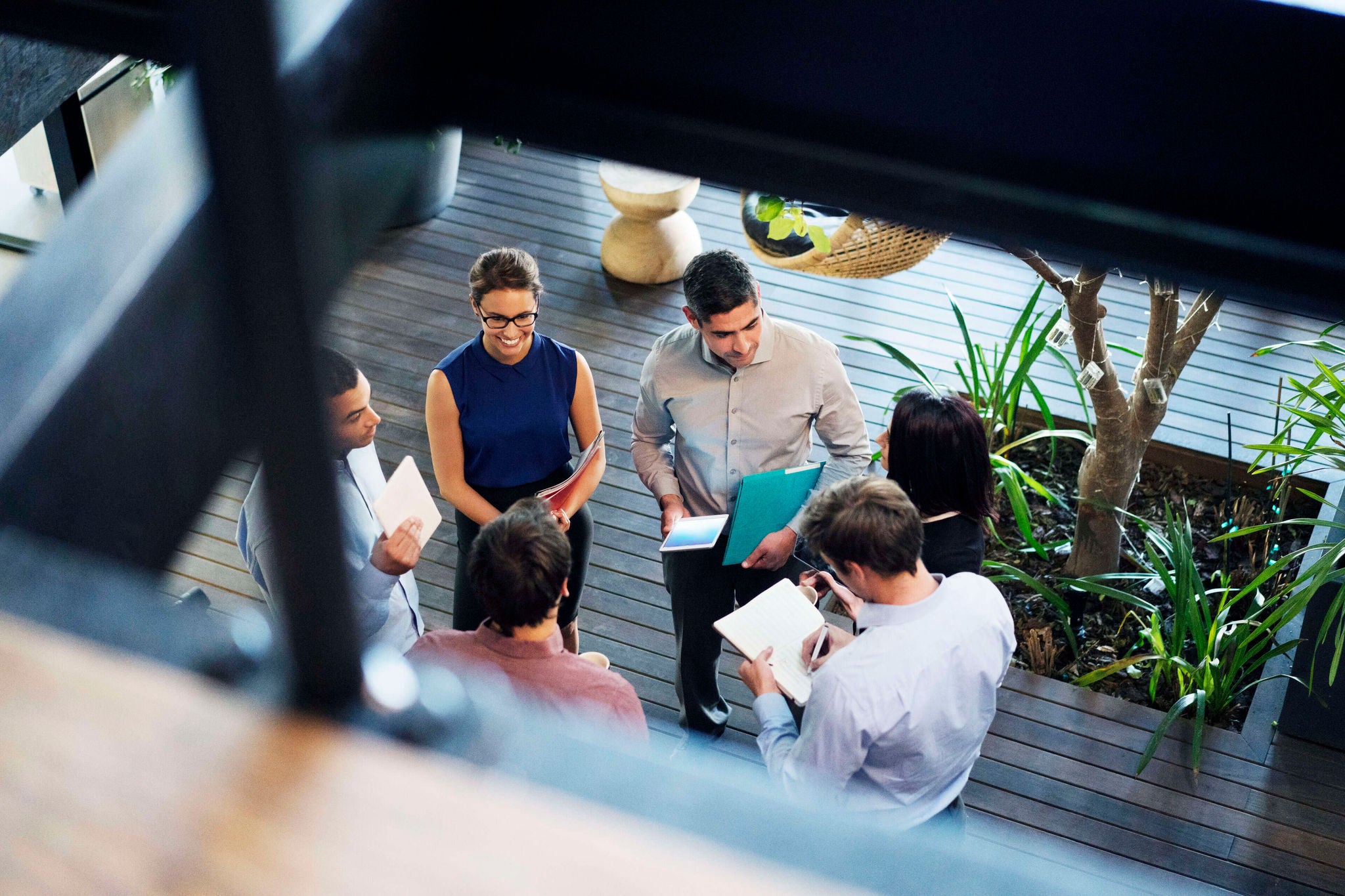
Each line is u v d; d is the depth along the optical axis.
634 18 0.52
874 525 2.03
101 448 0.43
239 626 0.40
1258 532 3.97
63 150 5.09
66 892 0.33
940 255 5.18
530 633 2.09
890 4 0.50
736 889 0.34
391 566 2.39
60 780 0.36
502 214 5.39
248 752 0.37
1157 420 3.43
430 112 0.51
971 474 2.41
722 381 2.76
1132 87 0.49
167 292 0.43
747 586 2.99
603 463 2.86
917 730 2.08
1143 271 0.52
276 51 0.28
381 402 4.50
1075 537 3.79
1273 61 0.47
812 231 3.15
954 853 0.36
